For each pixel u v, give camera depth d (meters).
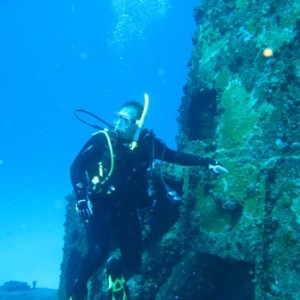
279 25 3.70
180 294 4.08
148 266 4.55
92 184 3.19
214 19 4.66
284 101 3.38
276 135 3.31
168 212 4.73
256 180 3.30
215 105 4.46
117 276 2.97
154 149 3.44
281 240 2.90
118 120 3.30
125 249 3.44
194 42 5.16
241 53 3.97
